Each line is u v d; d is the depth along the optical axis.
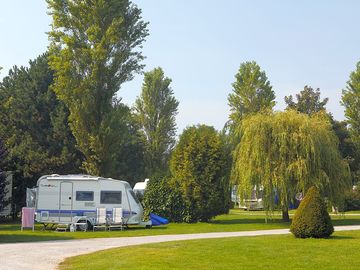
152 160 60.19
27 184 36.84
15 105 43.88
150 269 11.23
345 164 28.55
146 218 28.30
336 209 28.64
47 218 25.45
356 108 50.41
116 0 35.75
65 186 25.66
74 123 35.84
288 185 26.81
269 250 14.02
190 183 29.38
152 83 61.50
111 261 12.76
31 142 42.41
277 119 27.80
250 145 27.80
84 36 35.81
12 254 14.86
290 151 27.23
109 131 35.31
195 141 29.83
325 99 58.31
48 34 35.62
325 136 28.00
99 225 25.31
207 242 16.70
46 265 12.59
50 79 44.84
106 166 36.00
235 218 33.84
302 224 17.27
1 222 33.91
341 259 12.22
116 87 36.12
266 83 60.72
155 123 61.19
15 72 51.53
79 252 15.34
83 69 35.75
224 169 29.72
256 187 27.50
